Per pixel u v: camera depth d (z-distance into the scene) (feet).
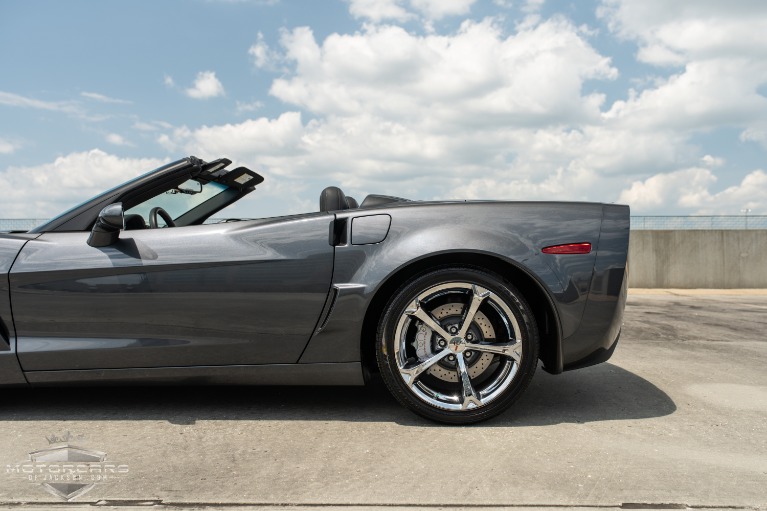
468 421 7.55
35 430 7.30
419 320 7.72
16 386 7.89
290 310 7.70
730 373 10.76
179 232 7.98
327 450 6.64
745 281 33.76
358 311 7.61
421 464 6.22
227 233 7.90
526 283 7.98
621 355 12.55
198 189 10.07
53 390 9.22
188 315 7.71
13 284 7.75
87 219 8.34
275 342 7.75
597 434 7.25
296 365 7.79
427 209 7.84
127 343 7.75
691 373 10.75
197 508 5.16
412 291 7.51
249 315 7.70
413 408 7.58
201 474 5.92
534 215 7.78
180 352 7.73
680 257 33.96
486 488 5.60
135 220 8.55
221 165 9.64
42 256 7.84
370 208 7.96
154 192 8.89
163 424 7.56
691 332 16.06
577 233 7.70
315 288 7.68
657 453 6.58
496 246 7.55
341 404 8.49
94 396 8.87
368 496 5.42
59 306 7.76
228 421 7.70
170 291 7.69
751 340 14.71
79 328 7.77
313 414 8.02
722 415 8.09
